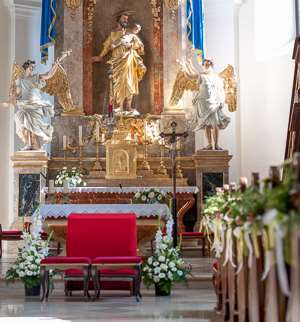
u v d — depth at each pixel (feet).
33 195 53.88
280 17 56.49
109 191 51.24
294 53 38.09
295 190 14.42
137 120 57.31
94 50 59.62
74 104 58.08
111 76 57.88
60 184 52.37
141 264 31.27
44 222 37.76
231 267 22.31
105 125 57.26
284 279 14.66
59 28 58.95
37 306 28.25
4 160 57.98
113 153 54.70
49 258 29.60
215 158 54.39
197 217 54.03
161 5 59.82
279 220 14.62
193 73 56.80
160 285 31.19
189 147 57.26
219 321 23.62
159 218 34.53
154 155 56.85
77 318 24.72
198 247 51.16
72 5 59.06
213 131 54.90
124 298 30.60
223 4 60.13
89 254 31.48
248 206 18.12
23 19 59.93
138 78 57.93
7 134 58.39
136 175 54.75
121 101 57.62
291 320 14.90
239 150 58.85
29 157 54.03
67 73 58.29
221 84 54.90
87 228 31.65
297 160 14.53
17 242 53.21
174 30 59.36
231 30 59.77
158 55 59.31
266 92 56.90
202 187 54.13
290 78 54.08
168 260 31.37
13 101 54.39
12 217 56.65
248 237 18.92
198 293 32.37
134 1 60.13
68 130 57.52
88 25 59.47
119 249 31.55
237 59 59.62
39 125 54.39
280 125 54.85
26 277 31.40
